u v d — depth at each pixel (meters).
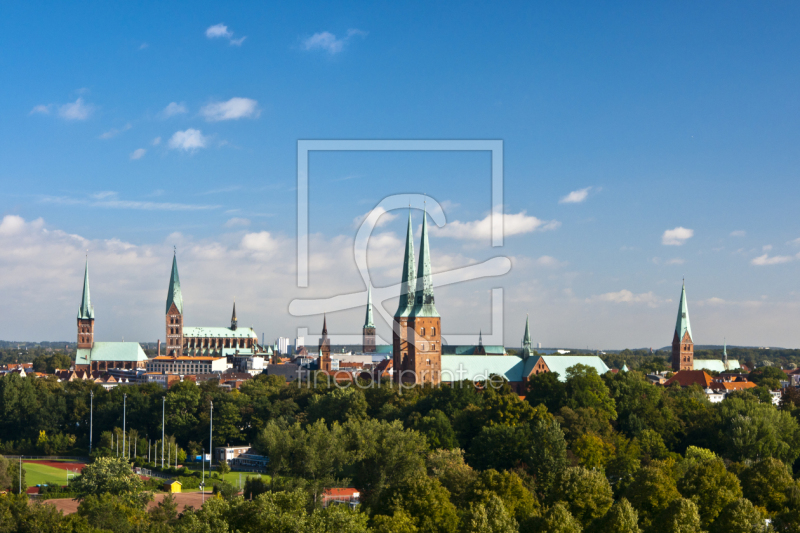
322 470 152.38
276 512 105.50
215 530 99.81
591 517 126.62
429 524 116.75
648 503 131.00
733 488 136.25
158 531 121.69
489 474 132.88
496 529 110.19
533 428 178.00
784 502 137.62
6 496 145.38
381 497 130.38
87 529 122.56
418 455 160.62
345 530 102.00
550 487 143.62
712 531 126.06
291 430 160.00
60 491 193.75
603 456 173.88
